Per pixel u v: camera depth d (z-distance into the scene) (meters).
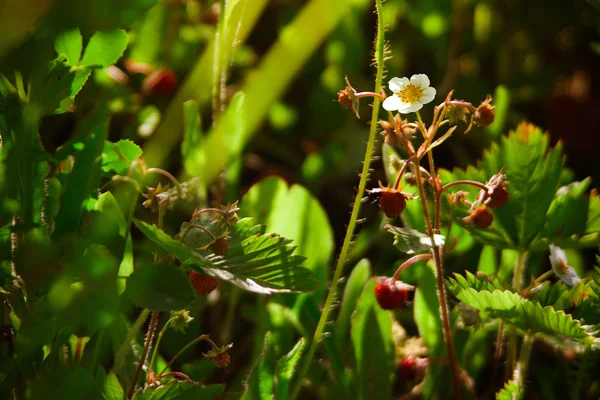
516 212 0.64
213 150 0.64
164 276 0.54
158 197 0.56
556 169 0.64
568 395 0.66
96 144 0.56
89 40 0.56
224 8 0.61
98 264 0.54
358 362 0.63
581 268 0.69
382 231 0.74
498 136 0.77
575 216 0.64
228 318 0.68
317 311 0.65
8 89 0.55
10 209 0.54
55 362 0.55
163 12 0.76
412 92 0.58
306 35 0.75
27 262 0.54
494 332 0.68
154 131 0.72
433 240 0.58
